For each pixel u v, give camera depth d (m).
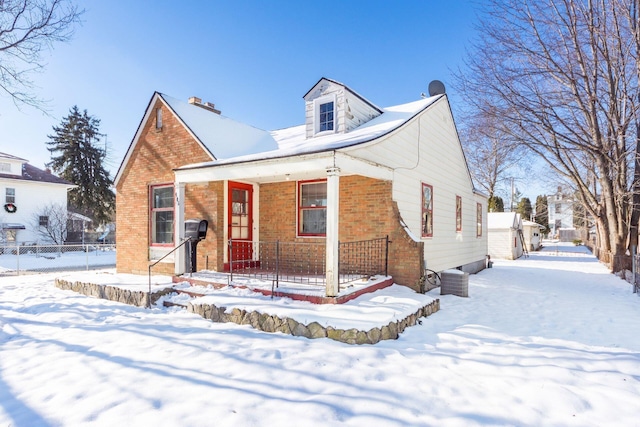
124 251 10.81
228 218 8.87
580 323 6.10
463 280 8.33
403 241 7.62
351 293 6.06
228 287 6.93
